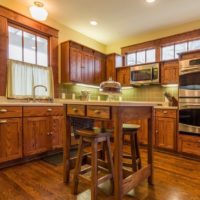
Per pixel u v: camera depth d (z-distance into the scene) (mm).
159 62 3746
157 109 3379
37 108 2793
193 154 2898
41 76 3529
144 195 1749
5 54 2988
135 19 3615
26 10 3297
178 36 3816
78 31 4250
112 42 4902
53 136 3012
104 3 3098
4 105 2396
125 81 4332
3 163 2420
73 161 2053
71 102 1938
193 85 2920
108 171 1847
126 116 1646
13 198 1672
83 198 1685
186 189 1870
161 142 3311
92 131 1781
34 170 2344
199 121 2842
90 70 4242
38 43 3562
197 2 2975
